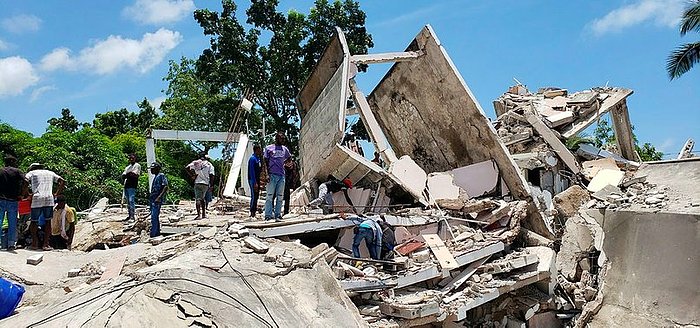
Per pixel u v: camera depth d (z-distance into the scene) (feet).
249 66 92.58
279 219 34.27
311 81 52.80
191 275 22.77
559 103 62.80
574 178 54.65
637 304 38.68
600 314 40.16
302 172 53.26
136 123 134.92
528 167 52.11
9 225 30.89
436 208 41.16
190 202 57.06
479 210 41.06
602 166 57.16
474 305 32.50
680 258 37.50
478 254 36.01
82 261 30.50
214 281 22.98
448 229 38.40
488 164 44.80
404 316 28.99
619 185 52.65
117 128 132.05
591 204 48.29
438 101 46.73
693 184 47.44
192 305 21.12
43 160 70.49
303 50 91.86
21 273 27.55
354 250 33.53
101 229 41.70
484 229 40.83
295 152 96.68
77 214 49.85
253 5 92.48
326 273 26.99
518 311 38.42
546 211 46.29
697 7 68.28
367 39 93.15
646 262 39.68
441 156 50.67
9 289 22.91
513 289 36.19
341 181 43.21
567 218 48.32
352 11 93.30
